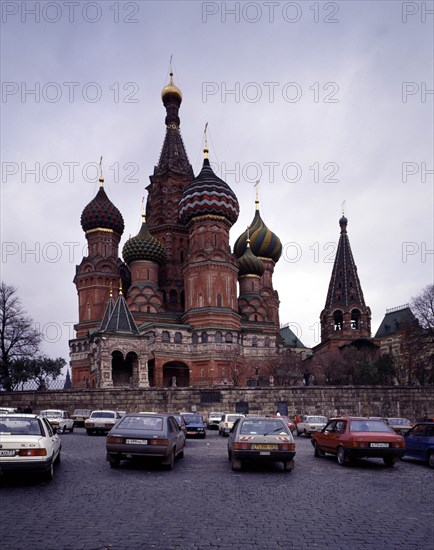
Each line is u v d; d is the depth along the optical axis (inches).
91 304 3651.6
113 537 364.5
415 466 819.4
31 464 553.6
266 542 357.4
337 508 465.4
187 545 348.2
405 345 2906.0
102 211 3782.0
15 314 2770.7
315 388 2121.1
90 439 1283.2
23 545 345.1
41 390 2084.2
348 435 793.6
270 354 3425.2
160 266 3831.2
